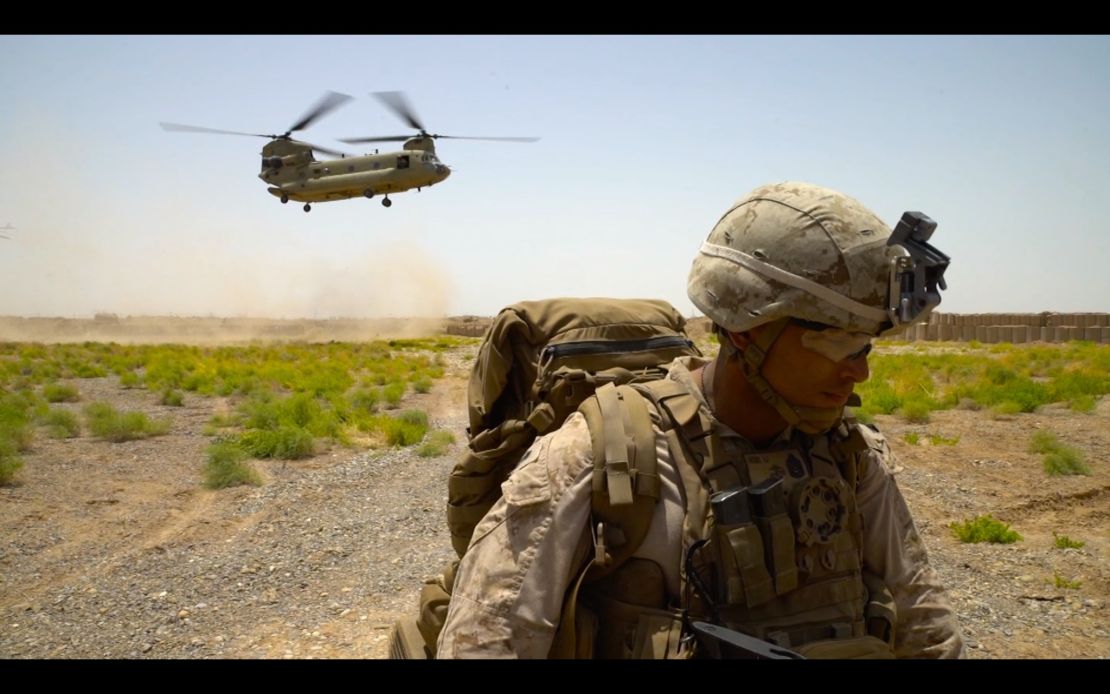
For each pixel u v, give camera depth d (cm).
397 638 218
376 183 3575
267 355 4203
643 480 148
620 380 215
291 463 1248
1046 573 677
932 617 176
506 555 147
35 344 5072
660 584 151
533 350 229
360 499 999
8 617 621
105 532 866
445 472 1148
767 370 156
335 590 677
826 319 148
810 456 164
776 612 151
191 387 2408
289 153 3706
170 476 1142
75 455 1298
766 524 149
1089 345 3862
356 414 1678
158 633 584
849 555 161
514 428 221
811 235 150
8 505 970
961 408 1703
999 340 4659
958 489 977
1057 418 1518
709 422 158
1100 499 934
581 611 148
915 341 5059
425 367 3512
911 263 146
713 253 163
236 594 670
